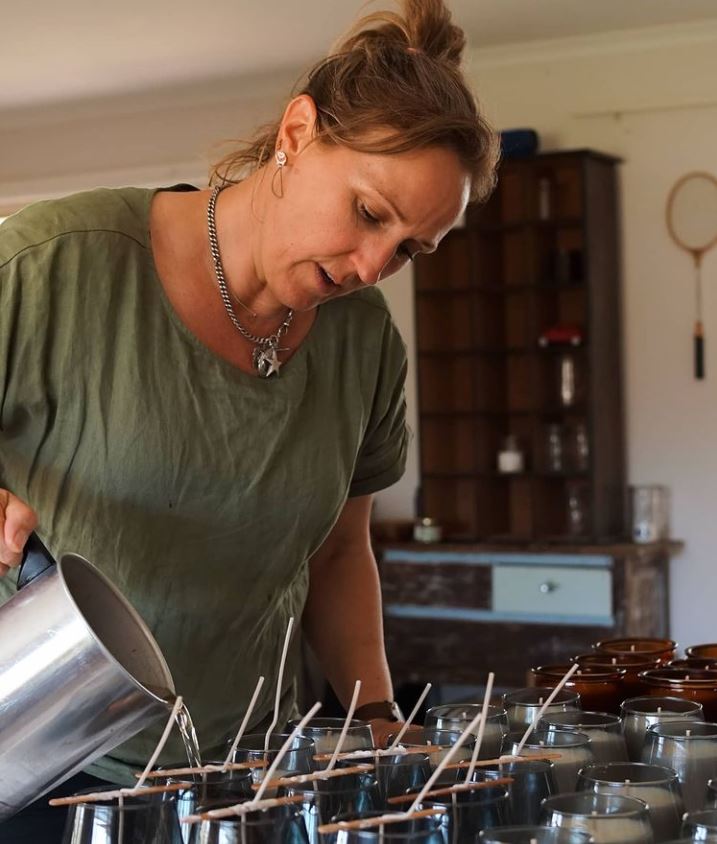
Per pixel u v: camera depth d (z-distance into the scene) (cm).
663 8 414
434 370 478
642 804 93
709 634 439
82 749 112
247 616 145
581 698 150
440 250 478
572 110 453
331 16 420
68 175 546
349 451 151
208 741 145
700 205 438
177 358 137
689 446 442
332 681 169
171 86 503
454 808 96
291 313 144
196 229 139
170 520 138
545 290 454
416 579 444
